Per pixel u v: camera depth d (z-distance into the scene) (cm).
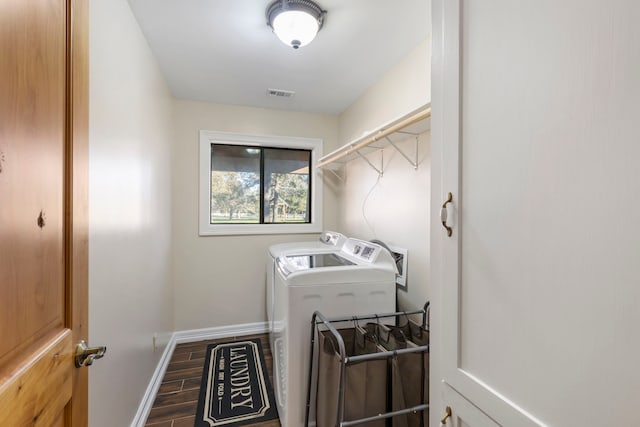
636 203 40
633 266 40
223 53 188
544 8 51
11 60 48
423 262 170
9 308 48
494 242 61
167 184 236
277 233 294
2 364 46
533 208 53
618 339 42
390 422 126
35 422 55
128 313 142
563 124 49
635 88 40
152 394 182
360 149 215
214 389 196
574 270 47
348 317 156
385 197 211
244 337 276
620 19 41
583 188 46
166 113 230
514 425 56
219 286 279
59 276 65
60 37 65
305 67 205
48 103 60
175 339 262
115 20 127
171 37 170
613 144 42
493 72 61
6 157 47
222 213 287
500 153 60
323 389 136
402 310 187
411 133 171
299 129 297
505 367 59
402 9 145
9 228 48
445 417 76
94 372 106
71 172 69
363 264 172
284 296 157
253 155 296
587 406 46
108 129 119
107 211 118
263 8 146
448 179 74
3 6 46
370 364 124
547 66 51
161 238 215
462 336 70
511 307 57
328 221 308
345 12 147
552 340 50
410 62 183
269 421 168
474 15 66
